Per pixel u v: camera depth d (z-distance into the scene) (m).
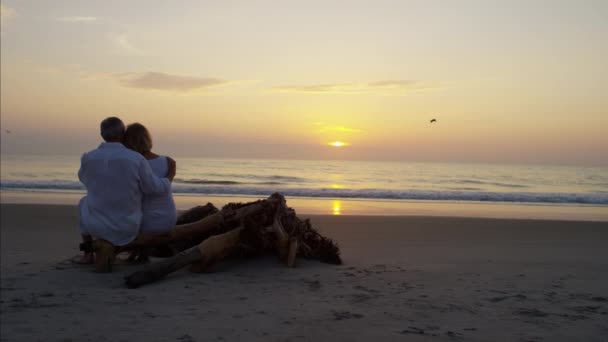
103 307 3.45
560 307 3.54
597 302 3.68
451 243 6.87
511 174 51.69
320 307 3.50
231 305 3.53
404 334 2.94
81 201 4.59
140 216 4.39
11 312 3.33
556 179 43.12
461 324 3.14
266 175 45.47
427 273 4.68
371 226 9.01
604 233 8.32
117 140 4.40
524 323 3.17
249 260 5.05
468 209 15.45
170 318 3.21
